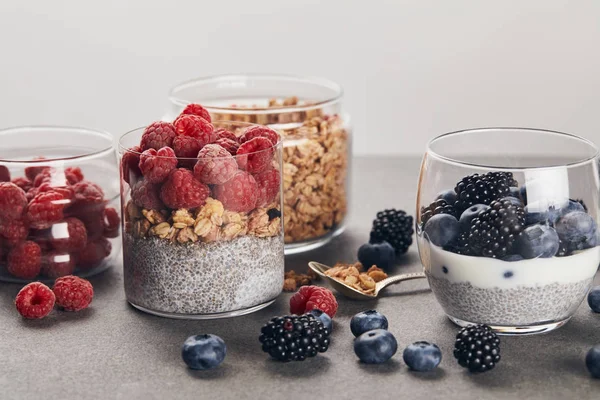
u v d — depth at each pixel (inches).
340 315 66.6
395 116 130.4
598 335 62.8
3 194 70.2
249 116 77.8
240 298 65.9
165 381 57.1
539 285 59.9
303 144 77.6
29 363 59.6
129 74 131.1
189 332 64.0
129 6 128.4
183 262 64.5
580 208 59.3
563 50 126.1
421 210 63.3
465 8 125.4
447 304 63.1
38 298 66.6
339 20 126.6
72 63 131.0
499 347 60.4
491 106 129.0
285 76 89.3
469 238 59.6
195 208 63.7
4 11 129.0
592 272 61.4
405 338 62.6
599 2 123.8
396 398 54.7
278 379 57.1
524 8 124.9
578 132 129.0
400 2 125.6
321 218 79.3
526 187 58.9
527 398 54.8
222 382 56.9
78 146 79.0
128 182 65.6
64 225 71.5
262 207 66.1
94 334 63.8
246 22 127.6
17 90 132.3
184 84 86.5
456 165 61.1
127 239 66.9
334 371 58.2
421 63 127.8
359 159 103.3
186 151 63.5
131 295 67.5
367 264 74.9
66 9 129.0
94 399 55.1
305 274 73.9
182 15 128.2
